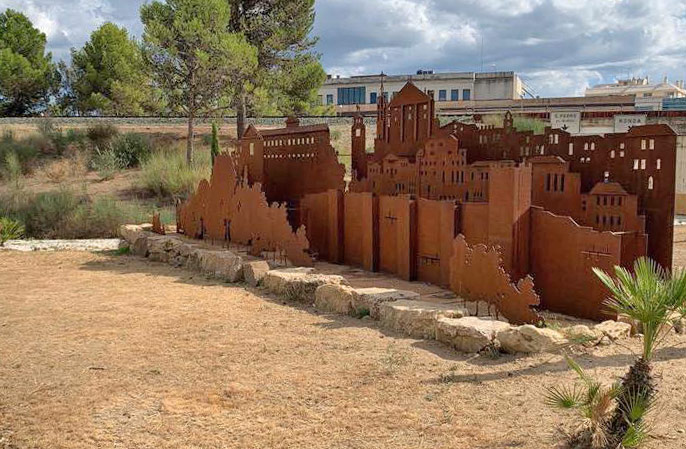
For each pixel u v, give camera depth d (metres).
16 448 5.05
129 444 5.08
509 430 5.09
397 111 13.86
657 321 4.52
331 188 14.81
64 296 11.03
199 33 29.50
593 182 10.34
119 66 36.53
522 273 9.41
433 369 6.63
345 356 7.18
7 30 50.81
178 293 11.16
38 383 6.49
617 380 5.74
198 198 16.84
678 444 4.76
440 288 10.94
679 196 26.75
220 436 5.18
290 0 33.56
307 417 5.52
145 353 7.46
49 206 23.00
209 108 32.25
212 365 6.96
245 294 10.99
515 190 9.22
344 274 12.49
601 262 8.55
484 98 53.72
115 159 32.84
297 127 16.12
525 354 6.94
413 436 5.08
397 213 12.05
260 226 14.09
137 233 17.31
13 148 33.97
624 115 31.75
